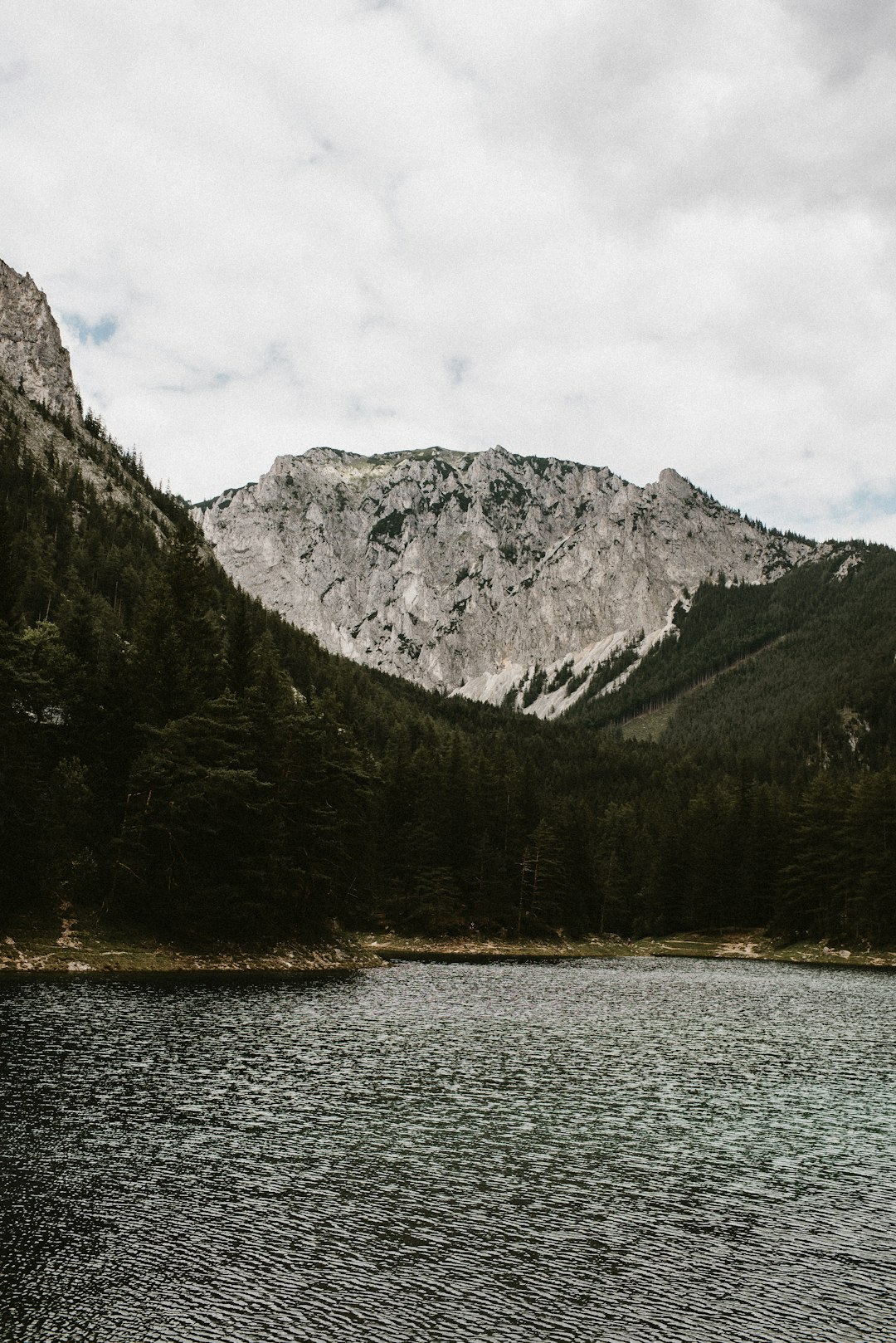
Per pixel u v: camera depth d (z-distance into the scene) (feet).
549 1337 58.65
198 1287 64.03
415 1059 142.41
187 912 248.52
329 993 213.87
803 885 455.63
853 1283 67.97
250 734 285.64
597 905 510.17
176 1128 99.40
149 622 295.28
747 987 278.26
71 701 268.21
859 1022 200.44
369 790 354.54
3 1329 57.52
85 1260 67.56
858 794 437.17
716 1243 75.10
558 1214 80.53
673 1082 134.31
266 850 273.13
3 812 216.95
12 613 335.47
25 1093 108.68
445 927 416.05
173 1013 166.61
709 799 620.08
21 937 217.15
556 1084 129.80
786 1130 109.40
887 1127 111.14
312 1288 64.59
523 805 474.08
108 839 251.60
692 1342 58.54
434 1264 69.36
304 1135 99.66
